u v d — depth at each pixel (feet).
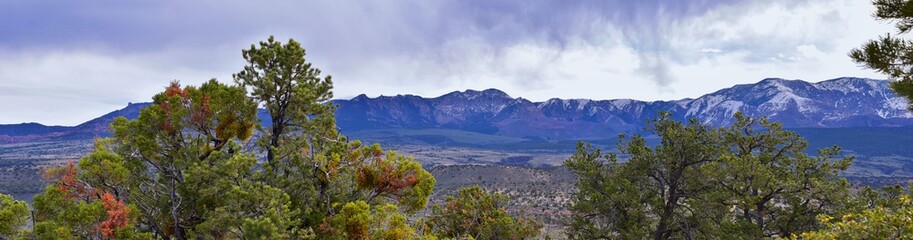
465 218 78.69
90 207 40.78
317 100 57.36
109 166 45.91
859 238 36.11
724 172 78.18
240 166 47.57
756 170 75.31
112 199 42.04
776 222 79.87
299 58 54.85
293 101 54.90
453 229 79.20
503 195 82.64
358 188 54.90
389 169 54.29
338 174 54.13
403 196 54.75
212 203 49.16
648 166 83.87
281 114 55.77
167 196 49.73
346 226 49.70
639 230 79.46
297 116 55.31
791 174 79.10
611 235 83.35
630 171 84.94
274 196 45.09
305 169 52.80
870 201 73.46
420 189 54.95
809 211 77.10
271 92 53.93
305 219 51.72
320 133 55.83
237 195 44.24
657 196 85.56
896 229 35.35
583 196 86.74
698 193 82.38
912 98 30.58
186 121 50.93
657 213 82.79
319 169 53.52
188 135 52.42
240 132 55.01
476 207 79.15
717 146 83.71
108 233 40.45
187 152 50.93
